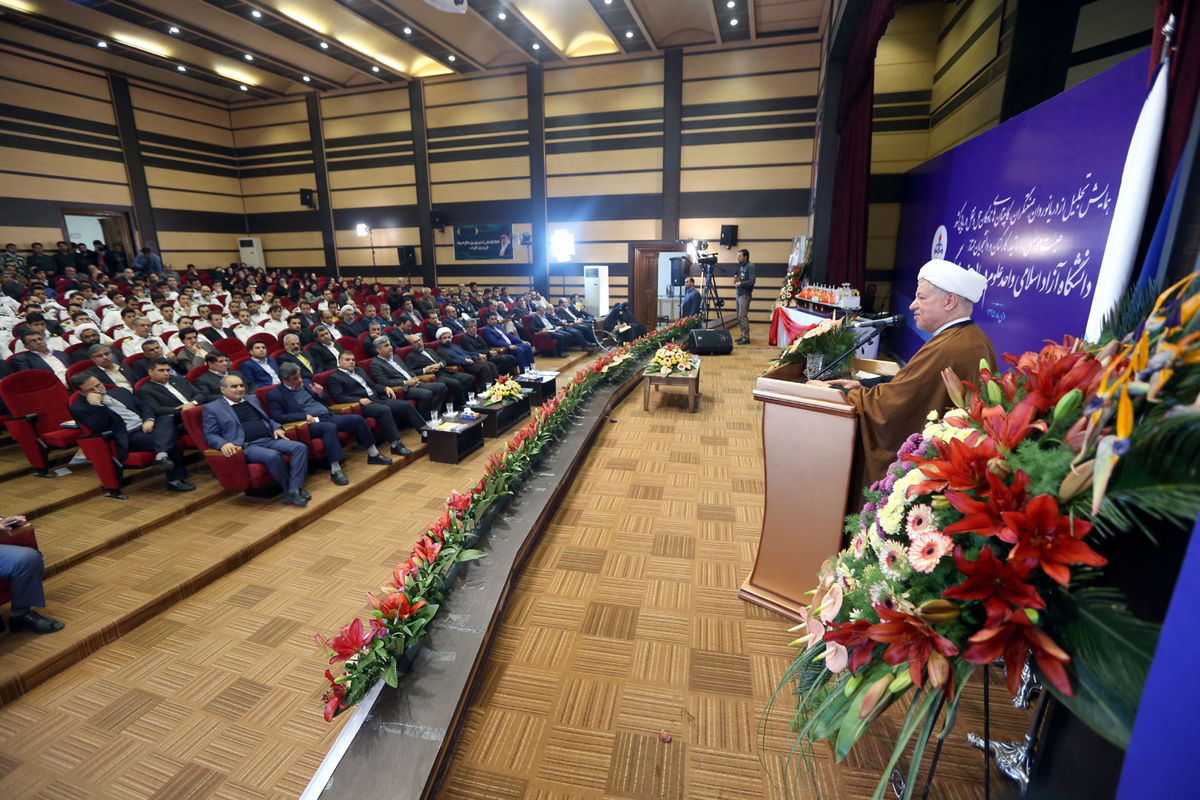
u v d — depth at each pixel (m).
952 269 1.67
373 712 1.65
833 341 2.20
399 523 3.31
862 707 0.86
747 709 1.80
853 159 6.55
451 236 12.62
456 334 7.31
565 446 3.94
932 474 0.87
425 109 12.17
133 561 2.76
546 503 3.06
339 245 13.59
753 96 10.20
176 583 2.56
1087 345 0.92
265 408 3.85
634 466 3.93
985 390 1.03
